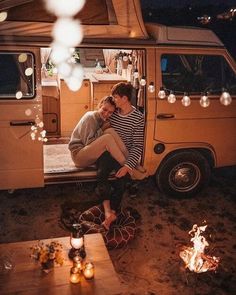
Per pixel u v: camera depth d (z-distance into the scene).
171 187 5.21
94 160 4.62
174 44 4.65
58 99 6.18
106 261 2.96
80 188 5.45
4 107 4.26
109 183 4.52
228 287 3.60
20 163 4.50
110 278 2.77
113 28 4.38
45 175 4.68
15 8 3.98
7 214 4.70
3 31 4.11
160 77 4.63
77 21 4.18
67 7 2.52
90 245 3.15
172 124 4.79
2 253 2.98
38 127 4.42
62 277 2.75
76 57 7.05
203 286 3.60
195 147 5.00
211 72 4.90
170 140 4.85
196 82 4.84
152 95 4.63
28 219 4.62
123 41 4.45
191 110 4.82
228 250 4.22
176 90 4.76
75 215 4.54
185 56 4.73
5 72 4.20
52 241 3.17
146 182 5.77
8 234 4.29
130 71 5.57
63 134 6.35
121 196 4.48
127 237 4.12
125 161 4.47
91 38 4.36
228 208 5.16
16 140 4.39
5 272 2.77
